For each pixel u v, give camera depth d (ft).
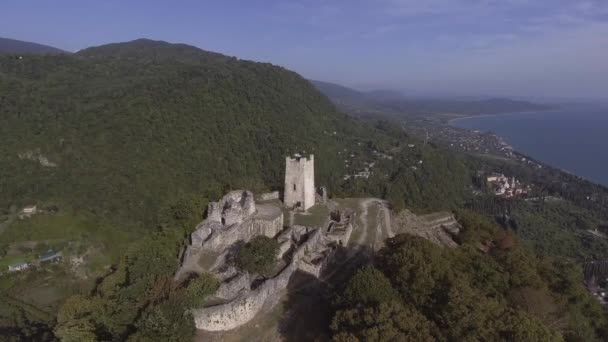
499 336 117.50
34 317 245.24
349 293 134.51
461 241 264.31
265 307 146.41
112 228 369.50
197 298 131.44
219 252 177.68
